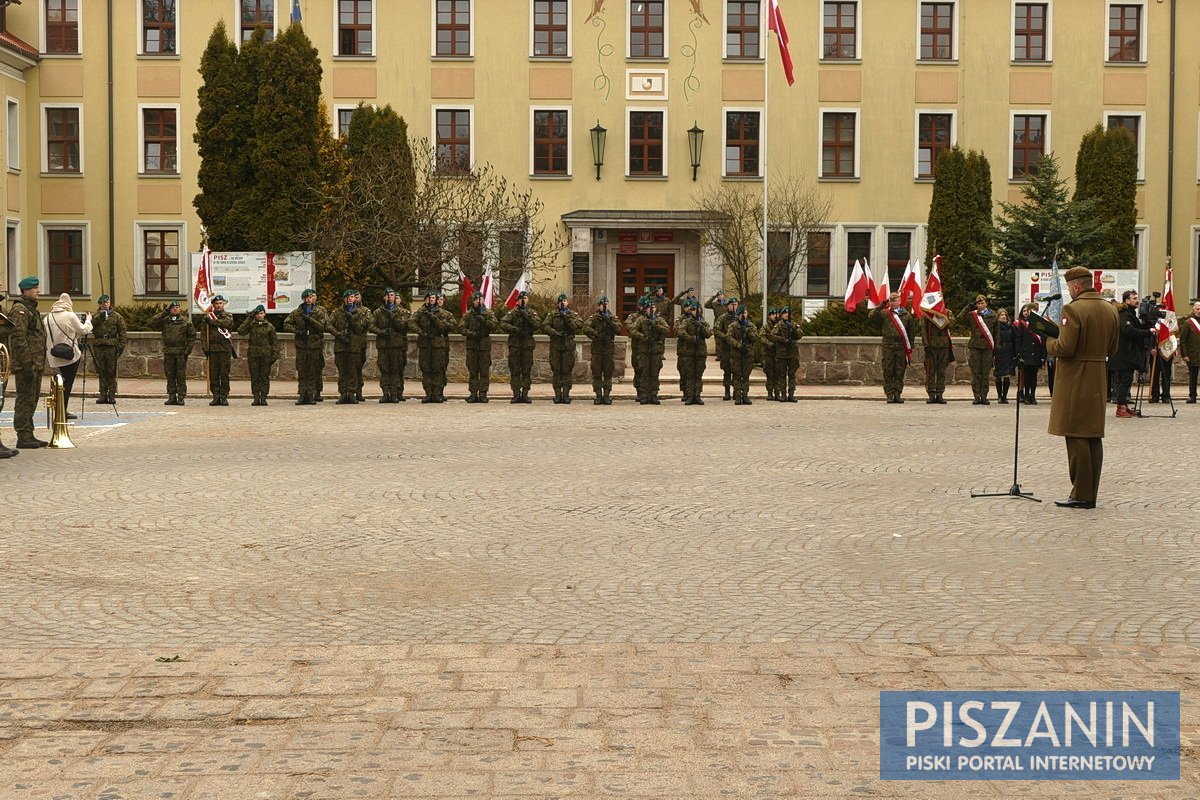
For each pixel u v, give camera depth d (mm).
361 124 39031
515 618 7754
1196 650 7020
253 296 31219
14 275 42812
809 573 9078
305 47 33750
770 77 44594
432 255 35375
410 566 9336
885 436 18375
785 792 5027
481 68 44250
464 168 41219
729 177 44719
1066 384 11906
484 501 12328
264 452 16281
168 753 5441
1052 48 44688
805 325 34688
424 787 5055
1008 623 7617
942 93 44719
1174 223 45094
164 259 44219
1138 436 18391
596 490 13031
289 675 6543
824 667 6668
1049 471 14547
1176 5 44812
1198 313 25875
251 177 33812
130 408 23734
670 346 42312
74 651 7020
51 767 5285
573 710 5977
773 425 20125
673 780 5133
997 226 42281
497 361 31375
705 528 10891
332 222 34688
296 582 8805
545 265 40031
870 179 44781
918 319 26422
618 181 44594
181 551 9891
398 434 18547
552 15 44469
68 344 19984
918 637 7285
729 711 5965
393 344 25172
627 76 44469
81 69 43656
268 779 5145
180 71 43812
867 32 44562
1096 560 9555
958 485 13445
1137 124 45094
